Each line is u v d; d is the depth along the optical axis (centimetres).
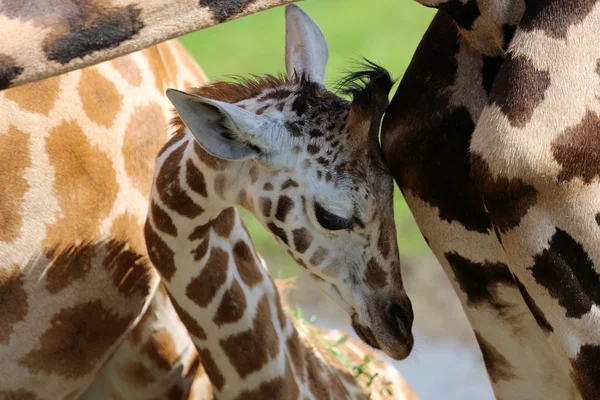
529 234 601
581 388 629
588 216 586
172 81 861
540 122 580
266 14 2612
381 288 727
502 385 725
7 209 699
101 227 746
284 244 736
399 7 2498
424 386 1288
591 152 576
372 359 984
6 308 715
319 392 817
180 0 558
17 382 741
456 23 634
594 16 582
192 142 739
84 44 551
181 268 757
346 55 2134
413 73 684
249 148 704
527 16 592
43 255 718
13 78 546
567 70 580
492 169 594
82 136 732
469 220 669
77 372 764
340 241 723
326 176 707
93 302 752
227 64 2186
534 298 621
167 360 834
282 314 811
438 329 1401
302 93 730
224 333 772
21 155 701
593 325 608
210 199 736
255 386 783
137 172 778
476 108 650
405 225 1588
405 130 678
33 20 545
